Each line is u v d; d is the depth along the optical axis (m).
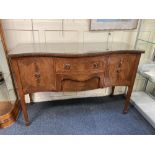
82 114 1.78
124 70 1.48
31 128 1.55
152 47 1.95
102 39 1.79
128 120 1.71
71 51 1.33
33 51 1.29
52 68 1.32
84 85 1.44
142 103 1.92
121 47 1.52
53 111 1.82
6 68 1.67
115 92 2.18
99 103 2.00
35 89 1.40
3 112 1.61
